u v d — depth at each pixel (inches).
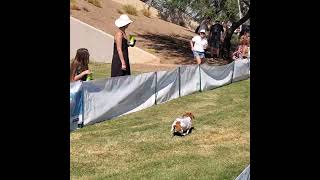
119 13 1102.4
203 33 601.0
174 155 239.5
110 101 329.1
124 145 257.4
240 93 485.4
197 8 973.2
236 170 212.7
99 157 233.1
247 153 245.1
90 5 1046.4
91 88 306.5
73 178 198.5
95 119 313.6
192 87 472.1
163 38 1025.5
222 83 544.1
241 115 356.8
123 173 207.2
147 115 349.7
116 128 301.6
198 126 311.9
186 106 395.5
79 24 765.9
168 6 1246.9
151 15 1278.3
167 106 391.5
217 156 238.5
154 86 393.4
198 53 600.4
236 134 291.0
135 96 363.9
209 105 405.1
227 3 920.3
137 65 727.7
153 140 270.2
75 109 290.4
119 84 339.3
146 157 235.3
